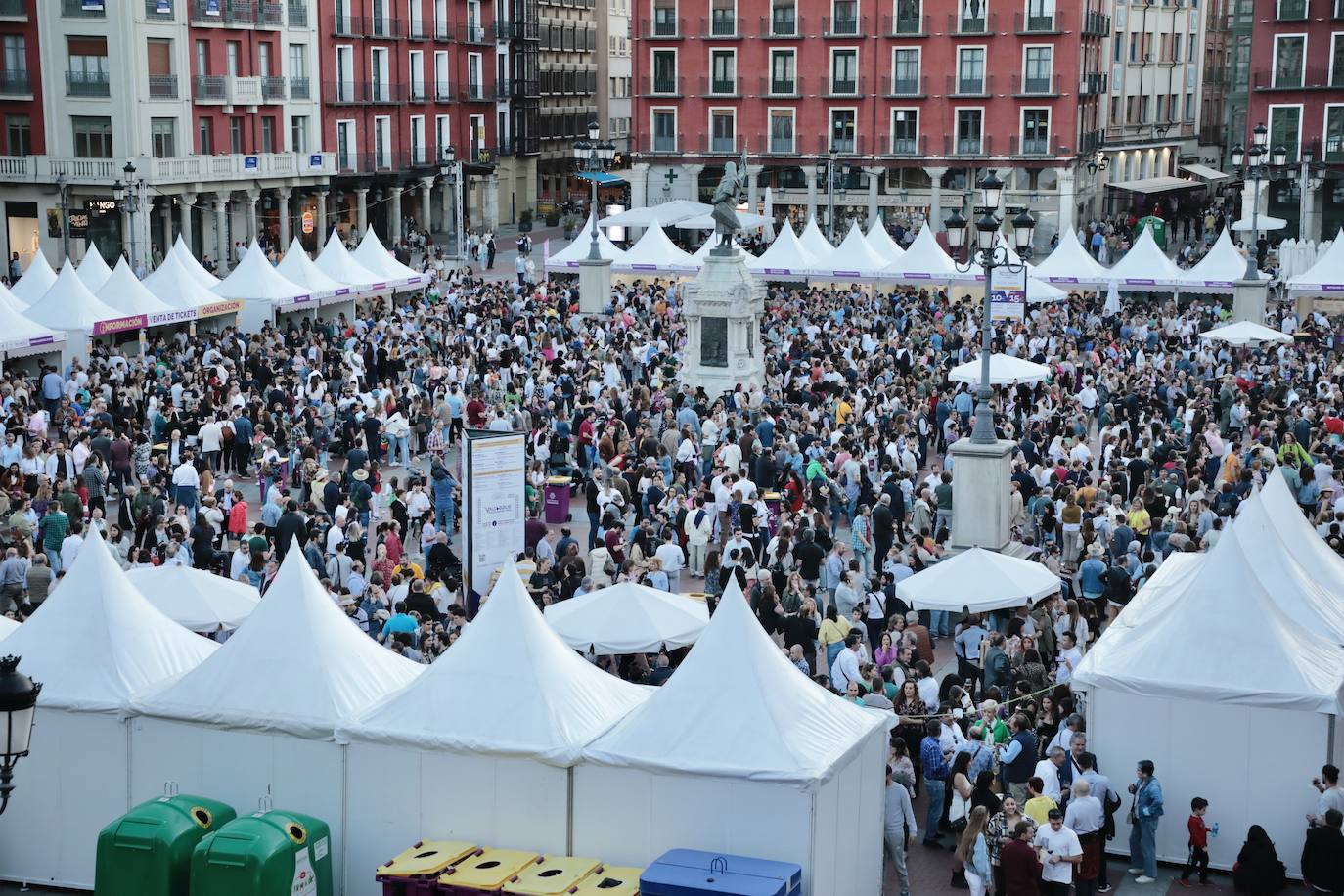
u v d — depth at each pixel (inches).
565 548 1023.0
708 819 617.3
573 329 1948.8
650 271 2383.1
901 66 3292.3
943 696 827.4
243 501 1162.6
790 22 3348.9
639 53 3462.1
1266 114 3159.5
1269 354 1820.9
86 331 1674.5
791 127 3395.7
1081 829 657.6
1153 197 3924.7
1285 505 916.6
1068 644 850.1
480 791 644.1
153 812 621.3
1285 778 698.8
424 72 3462.1
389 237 3491.6
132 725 674.8
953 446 1085.1
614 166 4362.7
